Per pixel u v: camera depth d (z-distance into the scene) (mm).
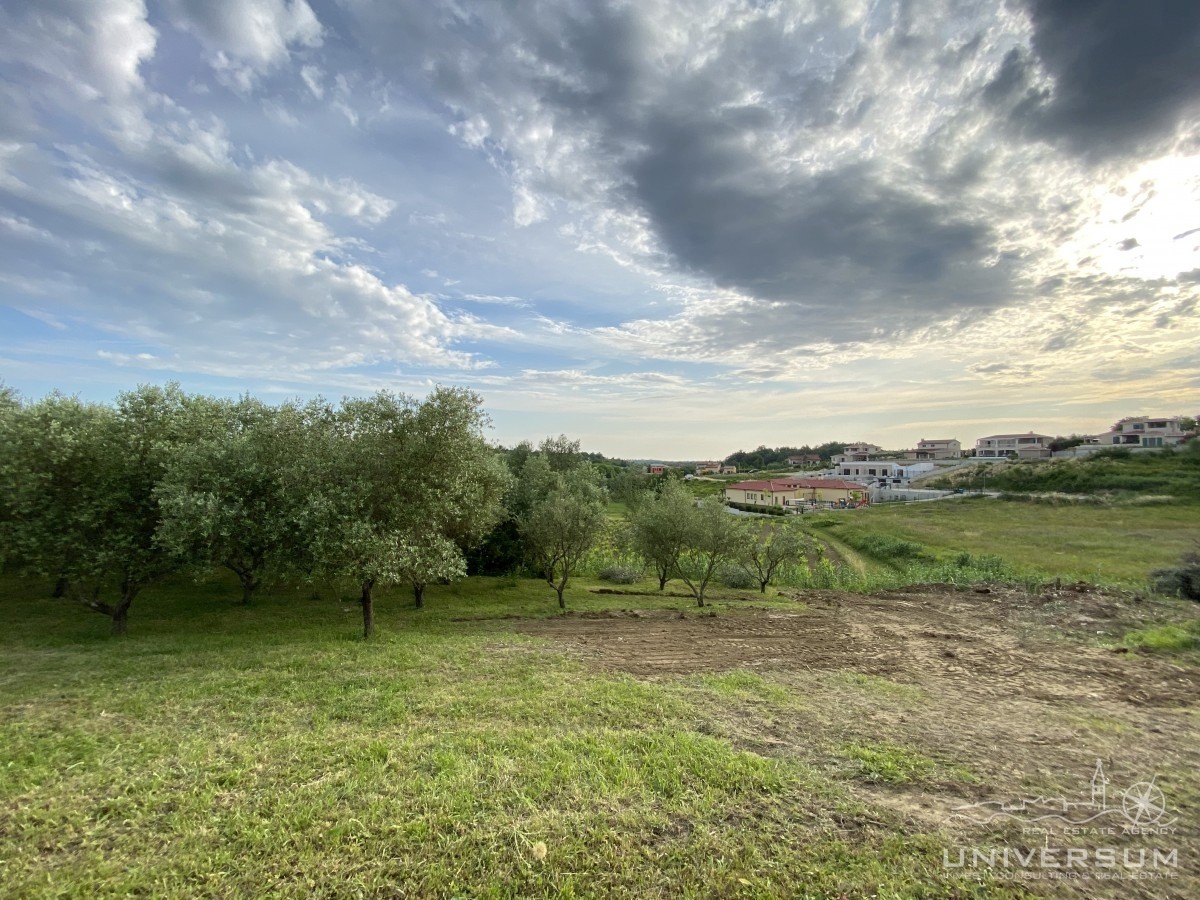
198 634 11156
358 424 11273
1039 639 11633
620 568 21781
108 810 4410
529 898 3516
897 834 4219
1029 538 32844
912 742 5984
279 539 10453
